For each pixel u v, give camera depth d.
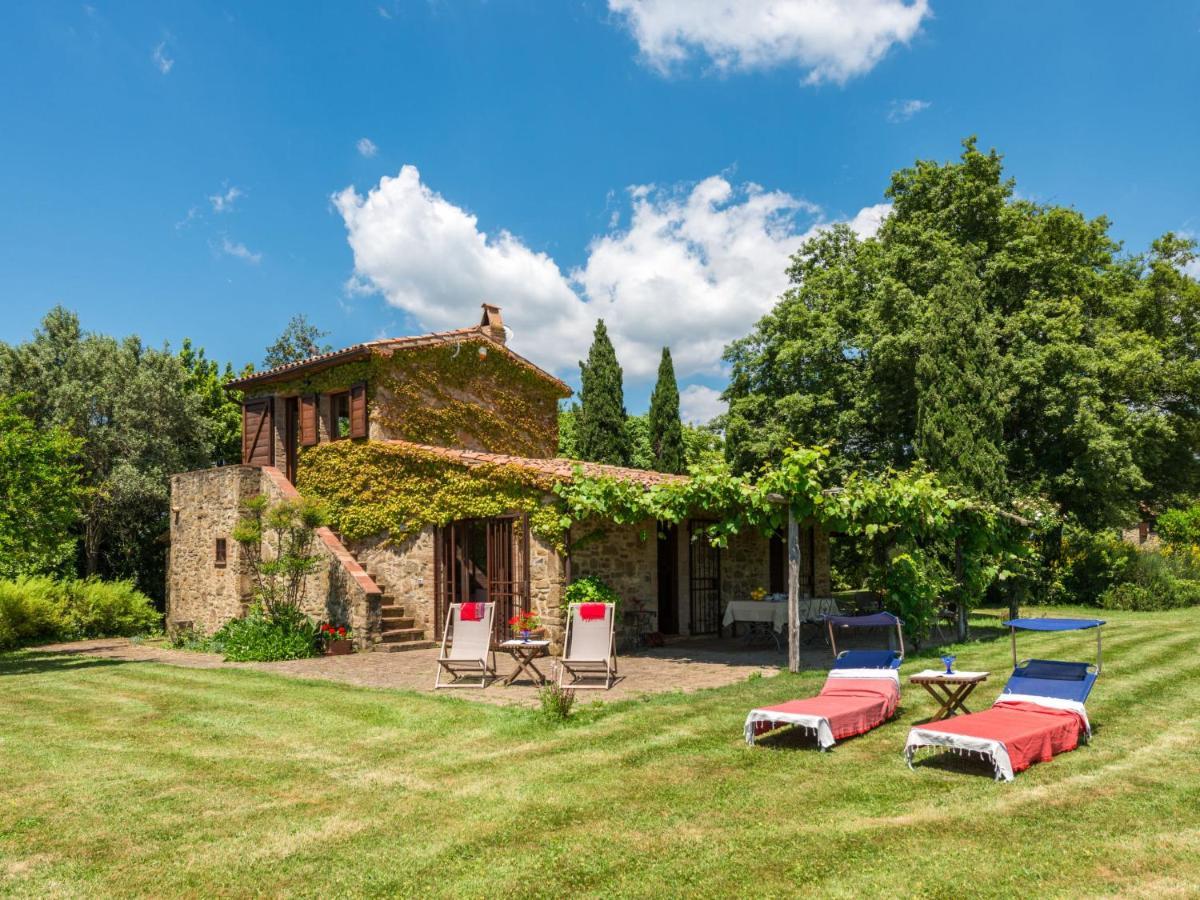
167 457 27.50
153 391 27.39
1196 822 5.08
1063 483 20.83
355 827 5.24
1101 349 21.52
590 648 10.63
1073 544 22.48
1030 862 4.49
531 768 6.49
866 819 5.22
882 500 11.79
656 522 15.17
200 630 17.66
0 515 13.29
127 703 9.48
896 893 4.14
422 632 15.37
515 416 20.28
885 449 22.73
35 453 13.73
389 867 4.61
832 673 8.52
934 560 13.92
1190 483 26.06
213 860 4.74
